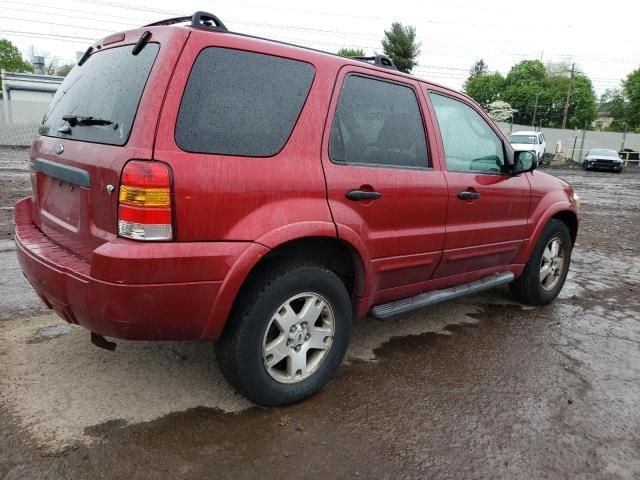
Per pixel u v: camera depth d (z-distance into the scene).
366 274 3.16
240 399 2.97
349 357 3.64
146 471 2.35
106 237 2.41
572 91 63.41
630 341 4.22
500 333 4.24
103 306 2.32
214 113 2.51
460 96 3.96
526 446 2.70
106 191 2.38
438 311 4.71
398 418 2.89
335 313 3.03
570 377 3.51
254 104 2.66
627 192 19.03
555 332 4.34
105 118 2.56
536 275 4.79
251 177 2.57
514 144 31.20
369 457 2.54
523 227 4.44
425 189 3.46
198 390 3.04
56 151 2.84
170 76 2.40
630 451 2.71
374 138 3.25
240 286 2.54
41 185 3.14
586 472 2.53
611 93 78.81
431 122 3.62
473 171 3.95
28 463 2.35
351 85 3.14
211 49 2.55
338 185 2.94
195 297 2.44
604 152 32.84
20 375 3.09
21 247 2.91
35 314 4.00
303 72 2.90
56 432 2.57
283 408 2.92
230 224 2.51
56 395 2.90
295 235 2.69
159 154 2.32
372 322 4.34
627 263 7.23
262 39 2.80
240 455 2.49
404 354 3.73
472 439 2.73
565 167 34.59
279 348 2.84
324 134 2.93
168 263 2.33
